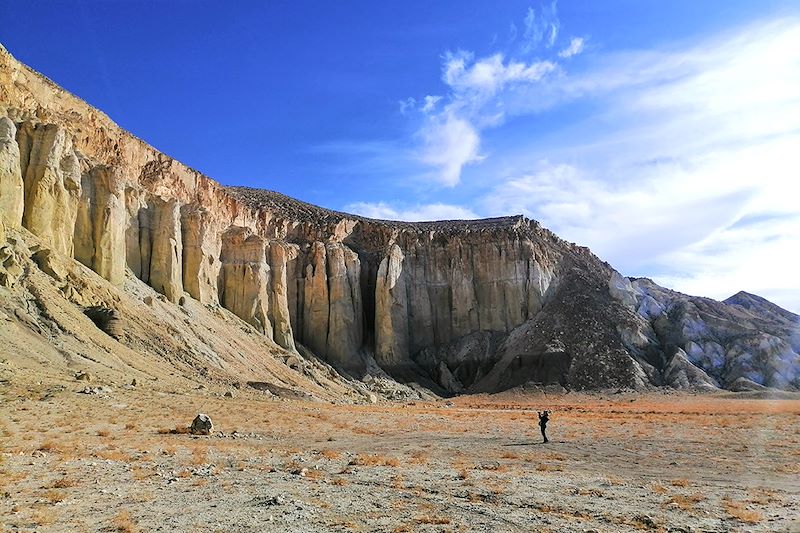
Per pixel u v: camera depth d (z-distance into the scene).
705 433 40.19
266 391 64.75
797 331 111.75
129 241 77.62
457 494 18.20
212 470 21.05
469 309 125.25
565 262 137.50
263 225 116.00
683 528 14.21
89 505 15.08
